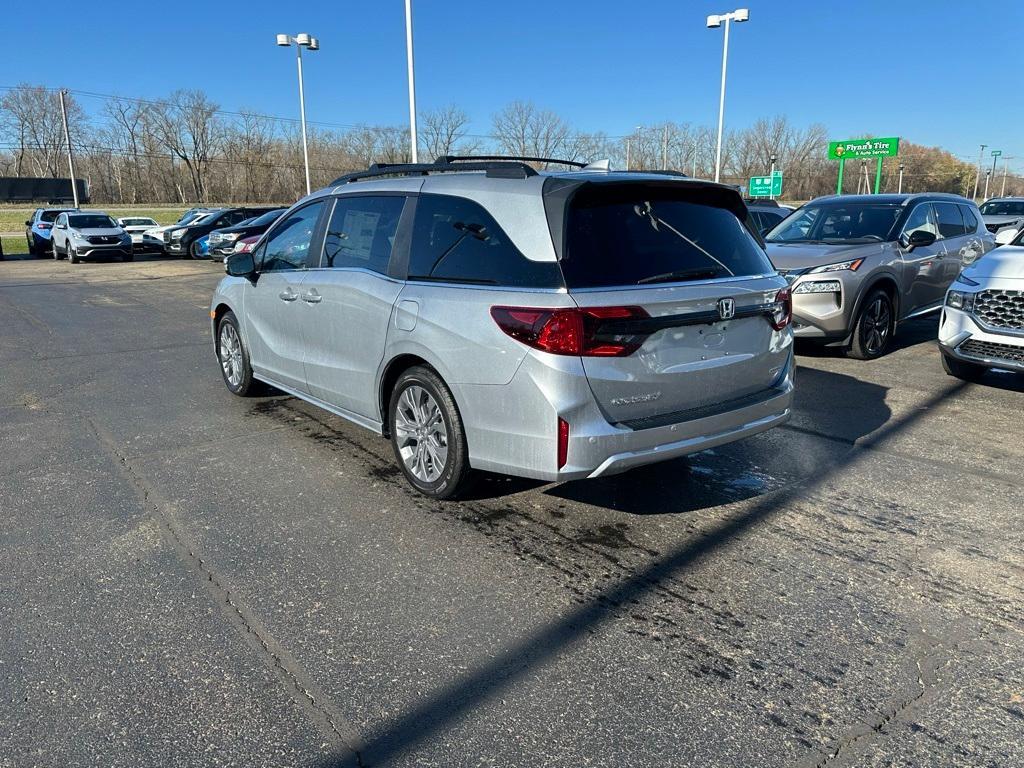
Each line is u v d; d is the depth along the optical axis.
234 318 5.95
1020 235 7.01
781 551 3.46
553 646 2.74
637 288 3.27
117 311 11.77
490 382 3.38
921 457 4.65
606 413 3.25
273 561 3.38
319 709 2.40
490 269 3.47
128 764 2.17
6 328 10.08
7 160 84.00
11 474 4.46
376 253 4.23
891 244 7.62
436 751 2.22
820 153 67.44
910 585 3.14
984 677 2.54
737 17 25.94
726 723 2.33
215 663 2.64
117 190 76.25
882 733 2.28
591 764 2.16
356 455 4.79
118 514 3.89
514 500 4.05
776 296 3.79
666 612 2.96
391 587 3.16
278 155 73.44
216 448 4.93
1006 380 6.57
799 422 5.38
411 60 17.31
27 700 2.45
